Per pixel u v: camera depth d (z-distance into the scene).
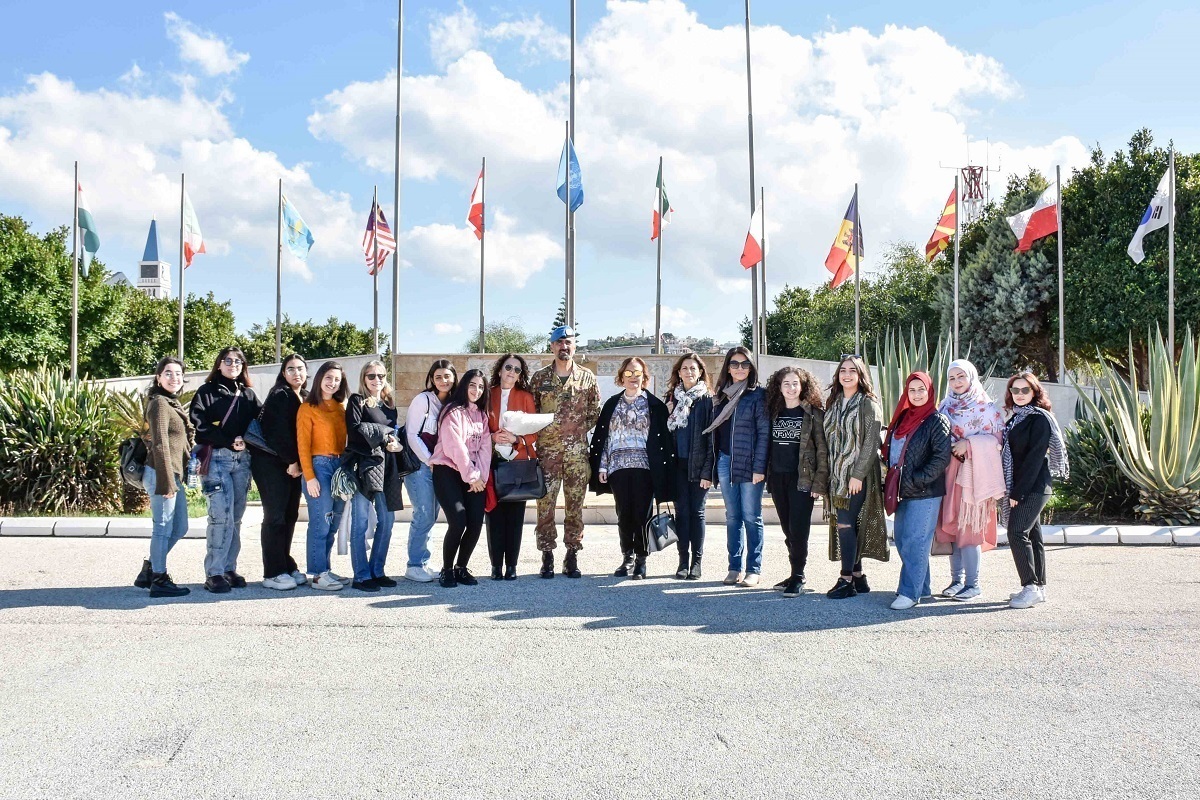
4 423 11.76
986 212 35.31
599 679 4.80
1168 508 10.32
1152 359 10.73
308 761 3.71
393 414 7.41
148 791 3.43
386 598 6.74
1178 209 27.47
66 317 34.19
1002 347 32.50
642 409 7.61
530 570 8.00
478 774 3.59
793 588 6.91
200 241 21.25
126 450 6.88
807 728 4.10
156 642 5.50
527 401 7.65
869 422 6.66
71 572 7.77
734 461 7.21
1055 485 12.04
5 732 4.03
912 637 5.67
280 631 5.77
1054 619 6.12
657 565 8.25
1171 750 3.84
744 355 7.46
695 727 4.11
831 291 41.88
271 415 7.00
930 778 3.56
